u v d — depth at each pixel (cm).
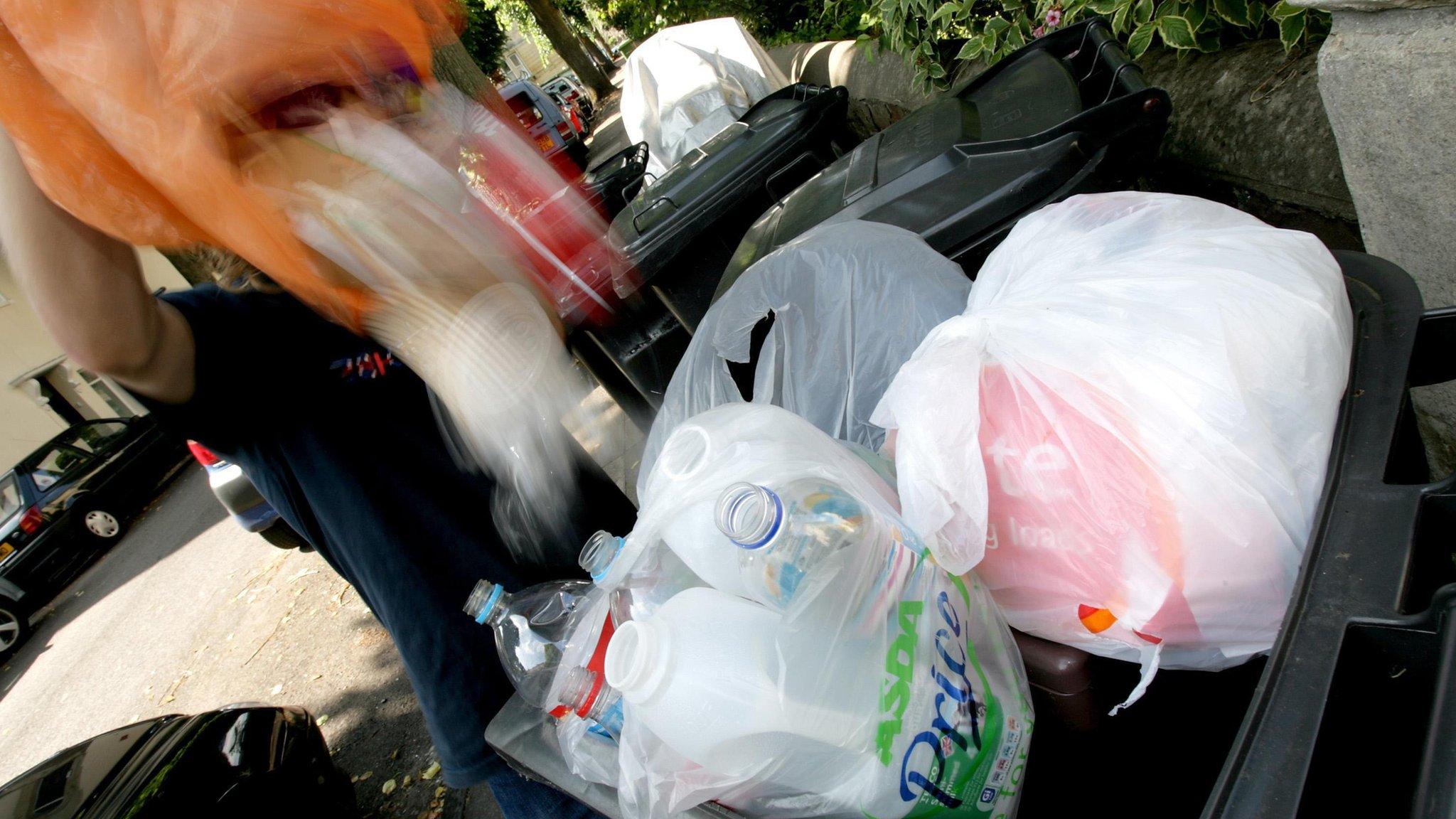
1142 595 78
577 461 144
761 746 75
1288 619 61
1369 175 140
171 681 568
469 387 110
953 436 80
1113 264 87
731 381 138
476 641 134
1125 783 93
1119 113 173
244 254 90
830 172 232
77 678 693
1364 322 85
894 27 380
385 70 92
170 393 114
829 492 81
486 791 310
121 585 891
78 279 97
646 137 589
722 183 271
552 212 280
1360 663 57
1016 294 94
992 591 89
